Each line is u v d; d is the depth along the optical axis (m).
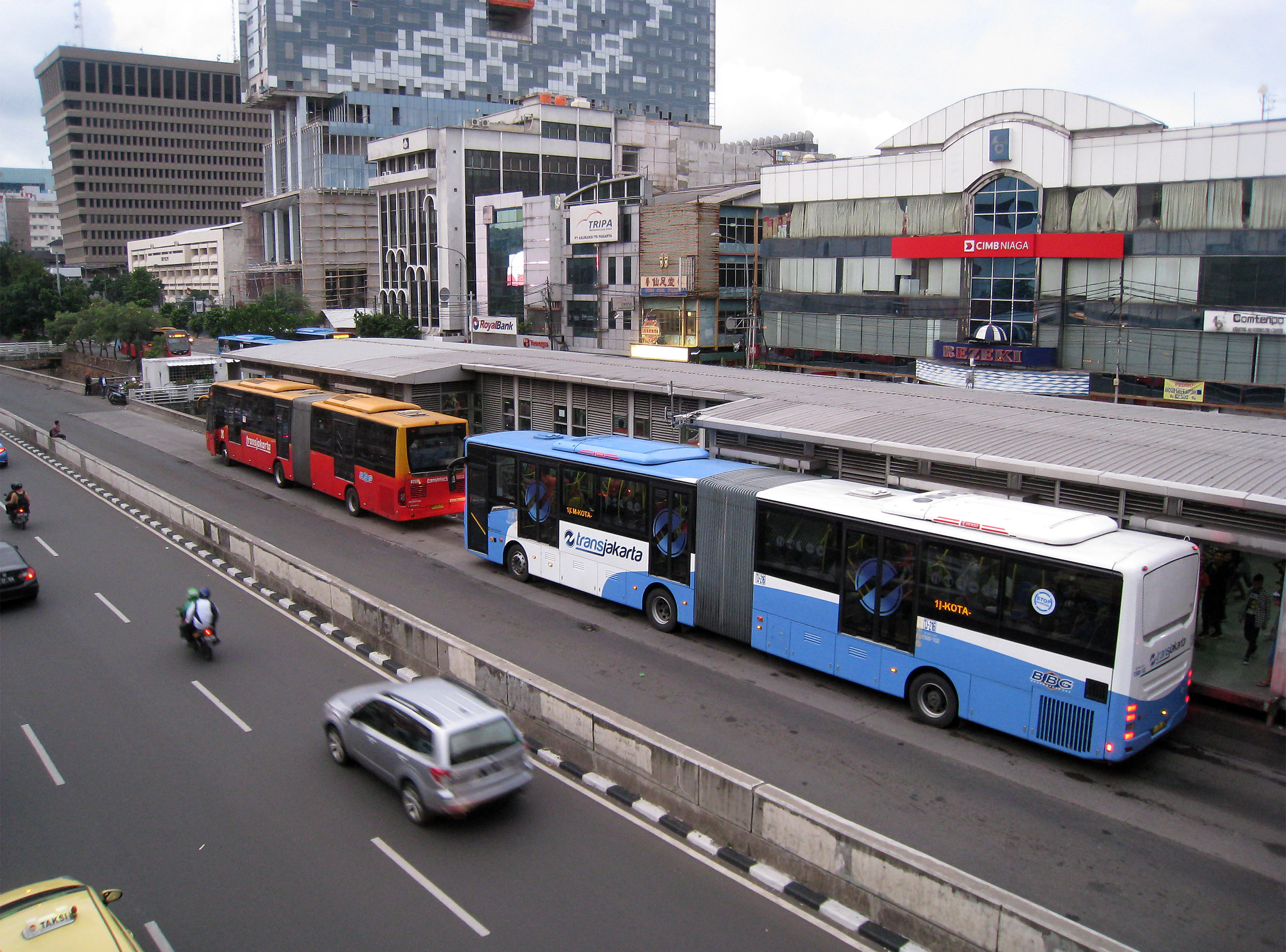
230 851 10.45
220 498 30.27
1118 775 12.45
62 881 7.80
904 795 11.79
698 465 18.48
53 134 163.12
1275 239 28.88
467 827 11.02
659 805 11.42
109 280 119.69
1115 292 32.66
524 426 31.89
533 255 63.62
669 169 92.62
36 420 48.72
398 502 25.50
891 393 24.11
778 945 8.82
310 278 99.75
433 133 80.44
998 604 13.02
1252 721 14.18
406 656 16.17
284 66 111.88
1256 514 13.66
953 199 36.50
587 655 16.73
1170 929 9.07
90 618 18.80
